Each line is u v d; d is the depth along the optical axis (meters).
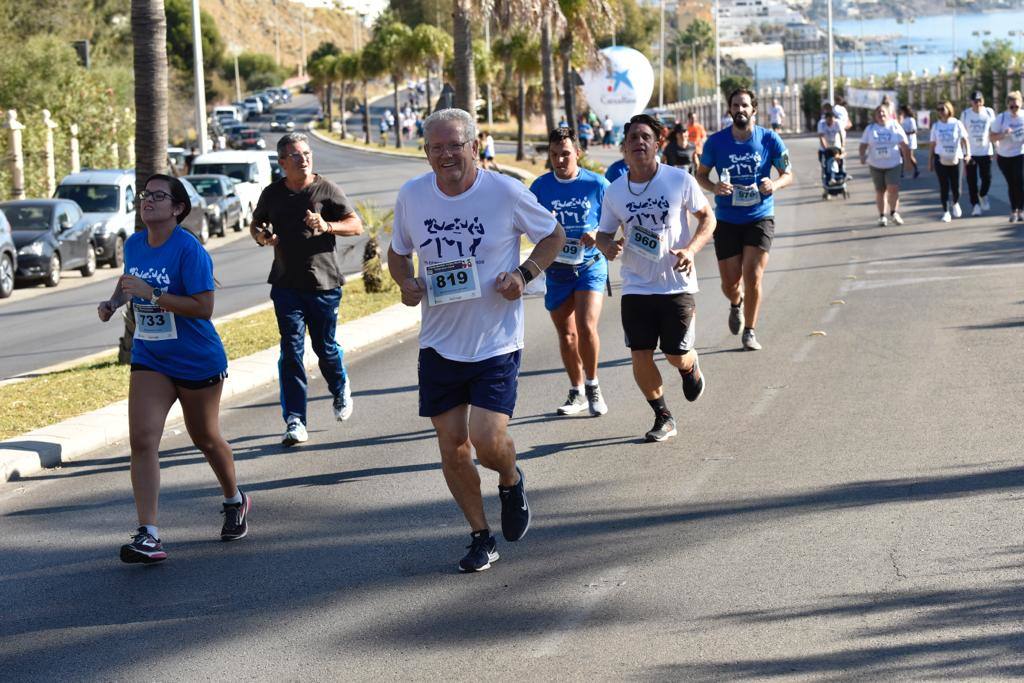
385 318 17.89
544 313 18.36
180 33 148.75
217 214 40.22
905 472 8.70
